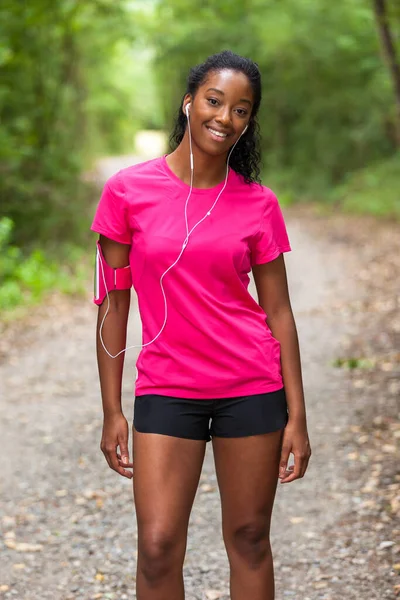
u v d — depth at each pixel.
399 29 29.27
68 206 27.20
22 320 17.16
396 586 5.73
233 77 3.97
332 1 44.12
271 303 4.25
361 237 30.14
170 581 4.03
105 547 6.75
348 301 18.09
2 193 25.83
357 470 8.07
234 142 4.04
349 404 10.27
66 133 36.03
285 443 4.18
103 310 4.25
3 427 10.30
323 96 49.69
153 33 46.44
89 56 42.72
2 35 27.12
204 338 4.03
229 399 4.09
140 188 4.07
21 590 6.02
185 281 3.98
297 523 7.00
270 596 4.25
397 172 43.38
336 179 49.66
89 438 9.71
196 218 3.99
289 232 34.75
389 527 6.69
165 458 4.02
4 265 20.67
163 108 73.00
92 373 13.00
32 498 7.91
